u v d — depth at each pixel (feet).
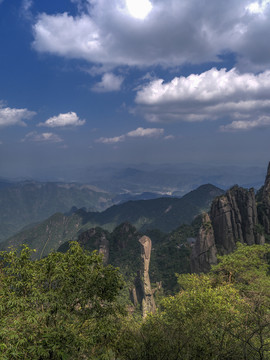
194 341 35.68
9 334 26.86
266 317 30.96
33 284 36.09
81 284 39.04
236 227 274.16
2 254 39.04
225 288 74.74
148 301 318.45
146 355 35.76
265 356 29.17
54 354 29.53
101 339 36.42
